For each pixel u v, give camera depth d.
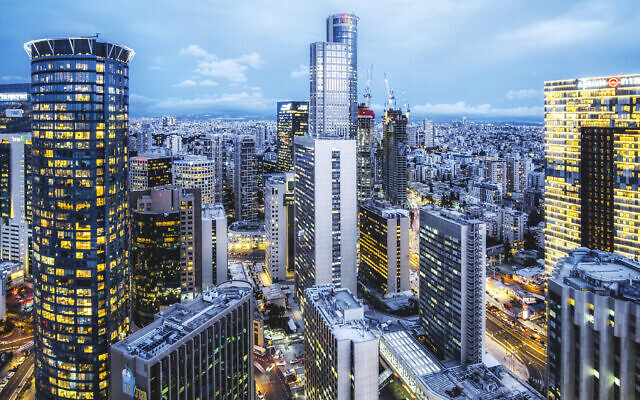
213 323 184.50
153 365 156.50
